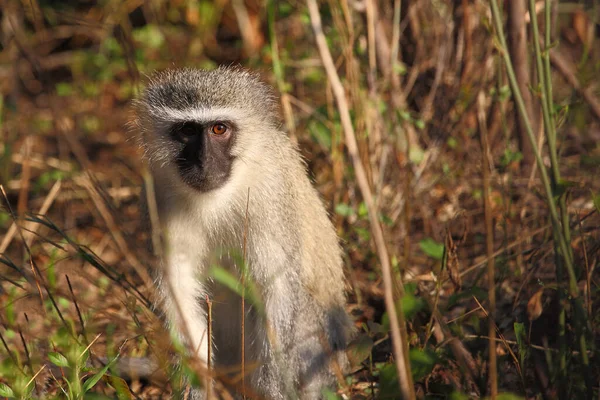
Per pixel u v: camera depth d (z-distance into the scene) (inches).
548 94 286.0
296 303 357.1
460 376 302.4
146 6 691.4
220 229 358.0
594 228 364.5
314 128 470.9
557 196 283.6
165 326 337.4
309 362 360.5
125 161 571.8
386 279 216.1
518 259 380.8
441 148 487.5
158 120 354.0
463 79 490.6
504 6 452.1
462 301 372.8
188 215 353.4
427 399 270.2
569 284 292.2
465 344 337.1
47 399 294.7
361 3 461.7
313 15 218.5
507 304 381.4
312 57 565.9
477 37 502.0
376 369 355.9
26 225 483.2
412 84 501.4
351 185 463.5
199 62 637.3
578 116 370.0
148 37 667.4
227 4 708.0
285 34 607.5
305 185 379.2
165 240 337.4
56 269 429.4
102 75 672.4
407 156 438.9
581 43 513.0
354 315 413.7
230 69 373.7
